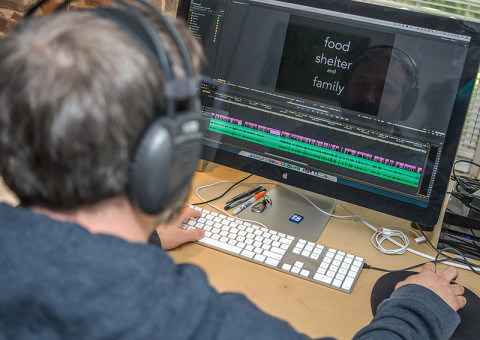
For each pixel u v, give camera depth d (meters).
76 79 0.41
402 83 1.05
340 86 1.10
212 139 1.26
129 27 0.47
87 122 0.42
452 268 0.97
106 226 0.50
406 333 0.69
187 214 1.11
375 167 1.11
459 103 1.02
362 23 1.06
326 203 1.26
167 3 1.45
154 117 0.46
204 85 1.23
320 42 1.10
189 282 0.48
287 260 1.01
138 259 0.46
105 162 0.44
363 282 0.98
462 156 1.59
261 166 1.22
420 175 1.07
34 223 0.45
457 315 0.83
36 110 0.41
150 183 0.47
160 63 0.46
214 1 1.18
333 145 1.13
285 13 1.12
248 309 0.52
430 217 1.08
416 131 1.06
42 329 0.42
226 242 1.05
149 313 0.43
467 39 0.99
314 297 0.93
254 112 1.19
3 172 0.47
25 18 0.55
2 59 0.44
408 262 1.06
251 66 1.17
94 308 0.42
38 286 0.42
